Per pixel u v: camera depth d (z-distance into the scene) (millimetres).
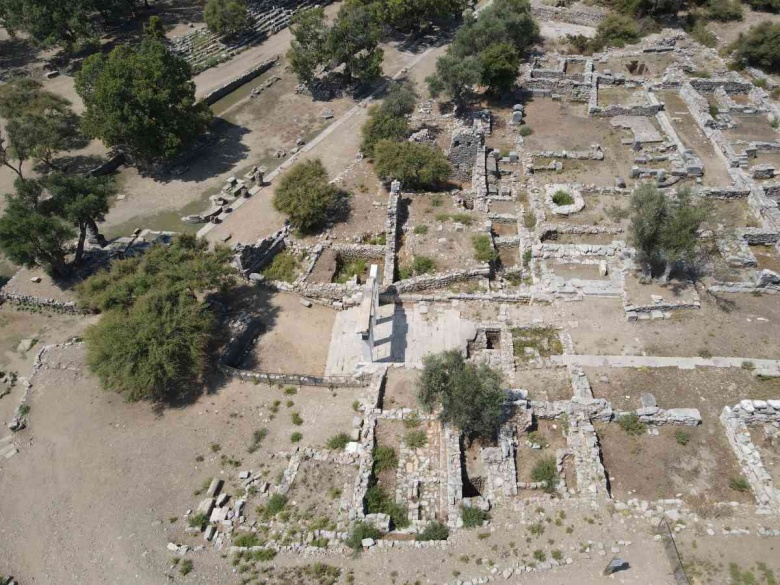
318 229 52031
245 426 36875
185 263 43438
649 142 57594
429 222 50719
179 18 92812
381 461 33062
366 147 59812
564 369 36562
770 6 82438
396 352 40469
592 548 27375
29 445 36719
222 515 31812
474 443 33625
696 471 31062
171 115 59594
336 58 71500
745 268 42531
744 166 52281
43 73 78875
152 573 29406
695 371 35500
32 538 31734
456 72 61688
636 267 42219
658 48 74125
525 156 57062
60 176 48000
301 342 43125
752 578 25594
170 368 36562
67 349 42750
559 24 87375
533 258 44469
